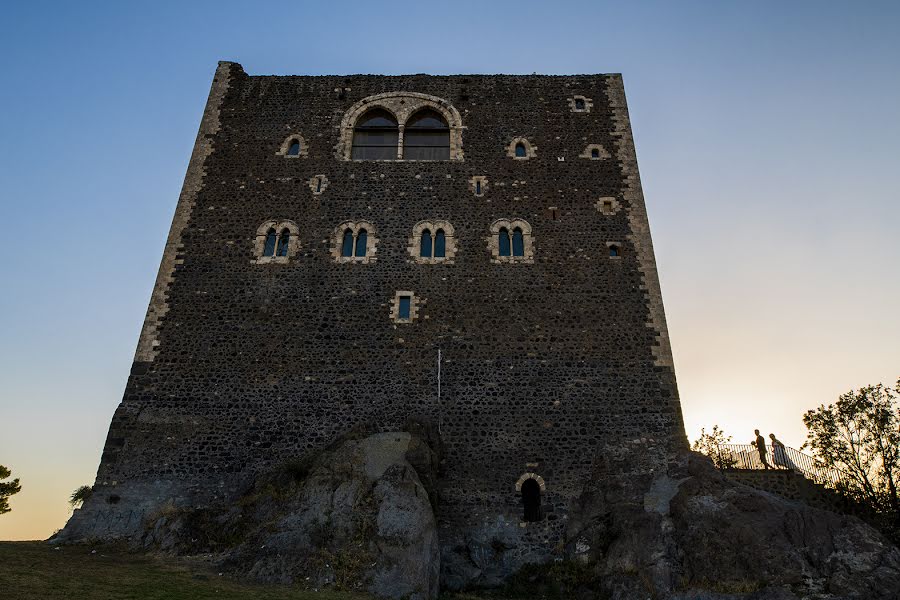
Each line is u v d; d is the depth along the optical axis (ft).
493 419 79.97
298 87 107.96
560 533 73.36
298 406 80.48
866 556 58.85
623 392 81.87
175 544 66.95
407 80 108.99
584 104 107.34
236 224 94.02
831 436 85.51
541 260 91.40
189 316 86.17
